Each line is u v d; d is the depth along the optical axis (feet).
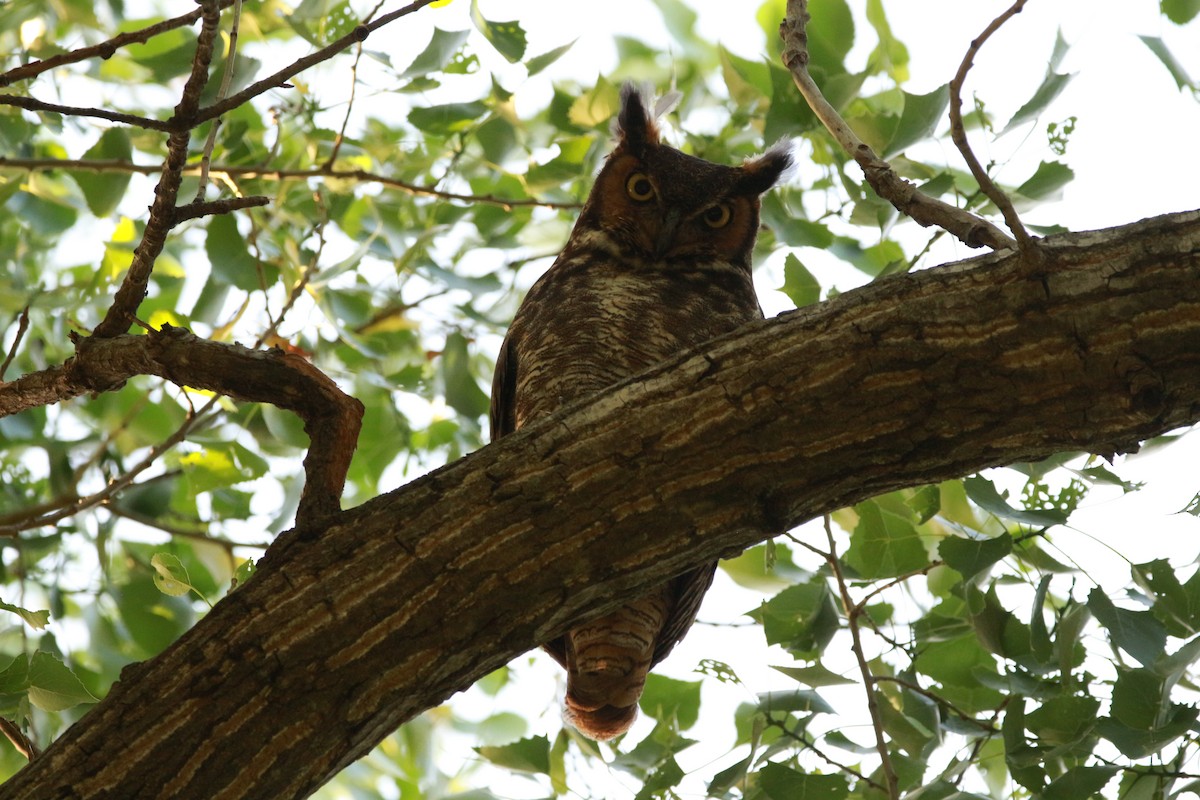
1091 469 25.14
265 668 17.98
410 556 18.62
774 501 19.15
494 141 37.19
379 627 18.31
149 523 35.73
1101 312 18.28
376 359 40.04
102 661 38.52
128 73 40.60
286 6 37.01
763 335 19.51
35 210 41.45
